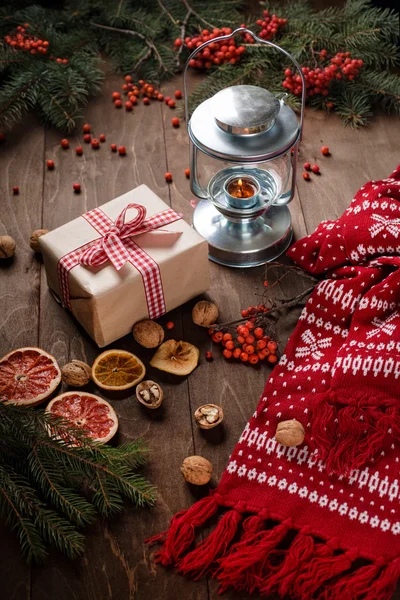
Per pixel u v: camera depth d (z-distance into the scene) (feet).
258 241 4.67
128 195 4.46
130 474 3.91
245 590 3.66
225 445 4.05
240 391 4.22
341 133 5.34
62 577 3.70
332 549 3.67
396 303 4.22
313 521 3.75
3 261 4.70
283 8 5.97
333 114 5.45
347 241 4.39
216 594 3.65
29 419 3.79
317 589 3.65
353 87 5.47
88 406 4.05
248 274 4.66
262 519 3.75
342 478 3.84
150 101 5.58
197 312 4.38
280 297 4.55
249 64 5.51
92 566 3.72
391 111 5.49
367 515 3.75
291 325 4.44
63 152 5.27
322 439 3.91
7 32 5.81
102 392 4.21
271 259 4.70
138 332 4.30
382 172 5.12
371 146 5.27
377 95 5.49
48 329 4.43
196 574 3.70
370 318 4.22
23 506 3.66
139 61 5.67
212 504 3.80
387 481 3.81
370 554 3.64
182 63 5.79
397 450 3.89
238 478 3.87
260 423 4.01
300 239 4.67
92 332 4.27
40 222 4.90
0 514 3.83
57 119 5.32
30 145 5.32
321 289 4.36
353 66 5.32
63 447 3.78
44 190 5.07
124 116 5.49
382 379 4.00
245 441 3.96
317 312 4.35
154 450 4.03
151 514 3.85
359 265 4.43
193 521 3.76
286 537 3.78
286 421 3.90
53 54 5.65
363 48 5.61
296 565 3.62
